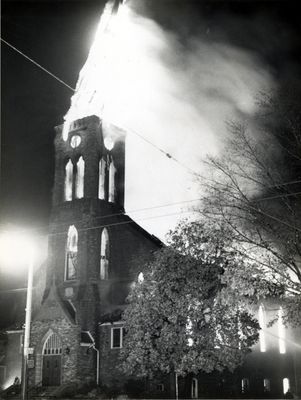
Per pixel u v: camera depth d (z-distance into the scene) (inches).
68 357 1697.8
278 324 1929.1
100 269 1925.4
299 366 1936.5
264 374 1823.3
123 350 1412.4
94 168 2000.5
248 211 889.5
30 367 978.1
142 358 1339.8
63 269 1918.1
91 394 1596.9
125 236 2030.0
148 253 1971.0
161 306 1333.7
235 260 918.4
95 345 1764.3
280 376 1884.8
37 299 2095.2
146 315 1352.1
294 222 868.0
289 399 1617.9
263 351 1849.2
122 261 1999.3
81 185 2050.9
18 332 1958.7
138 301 1384.1
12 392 1729.8
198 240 1326.3
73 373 1670.8
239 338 1300.4
